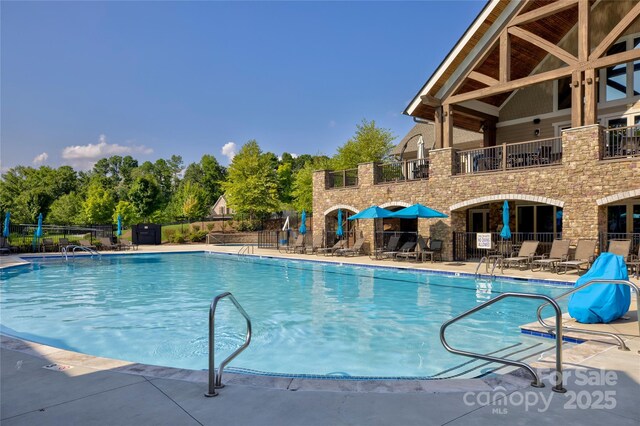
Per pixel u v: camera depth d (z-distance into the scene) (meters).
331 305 10.66
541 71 20.78
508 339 7.30
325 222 24.69
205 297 12.11
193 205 64.19
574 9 18.30
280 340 7.63
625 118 17.64
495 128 22.22
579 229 14.72
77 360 4.98
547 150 16.61
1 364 4.83
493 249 18.83
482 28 17.73
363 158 42.34
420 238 18.80
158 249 28.30
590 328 6.80
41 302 11.52
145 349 7.23
